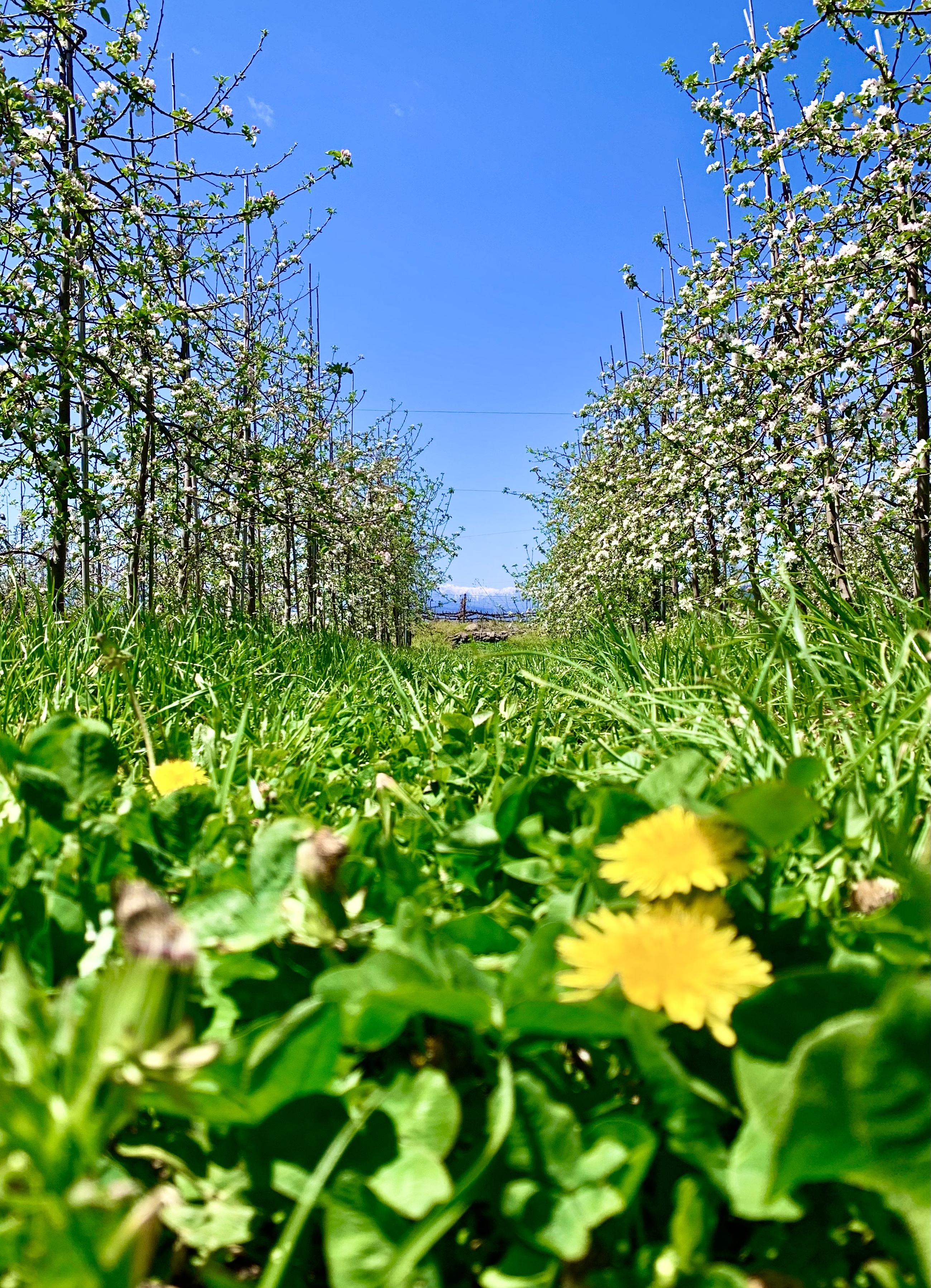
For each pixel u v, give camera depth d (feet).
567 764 5.90
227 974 2.48
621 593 34.71
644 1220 1.98
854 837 3.55
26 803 3.62
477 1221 1.95
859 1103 1.57
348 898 2.99
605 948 1.98
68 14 17.30
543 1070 2.15
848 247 17.95
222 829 4.03
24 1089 1.60
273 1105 1.89
